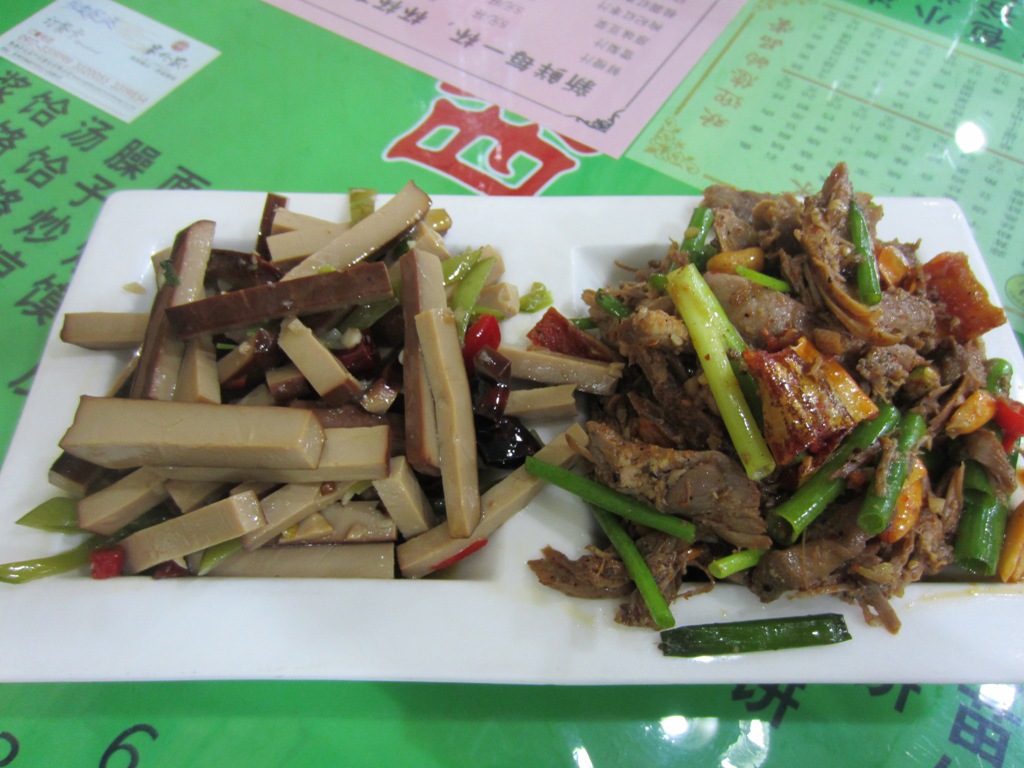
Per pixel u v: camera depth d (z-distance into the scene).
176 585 0.21
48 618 0.20
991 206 0.33
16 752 0.21
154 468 0.22
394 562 0.23
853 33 0.38
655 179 0.33
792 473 0.21
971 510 0.22
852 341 0.21
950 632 0.20
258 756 0.21
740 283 0.22
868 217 0.24
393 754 0.21
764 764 0.21
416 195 0.26
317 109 0.35
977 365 0.23
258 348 0.23
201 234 0.25
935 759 0.22
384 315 0.25
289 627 0.20
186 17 0.38
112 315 0.24
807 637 0.20
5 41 0.36
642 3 0.39
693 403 0.22
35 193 0.32
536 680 0.20
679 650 0.20
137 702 0.22
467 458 0.22
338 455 0.22
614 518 0.22
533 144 0.34
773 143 0.34
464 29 0.38
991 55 0.38
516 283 0.27
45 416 0.23
